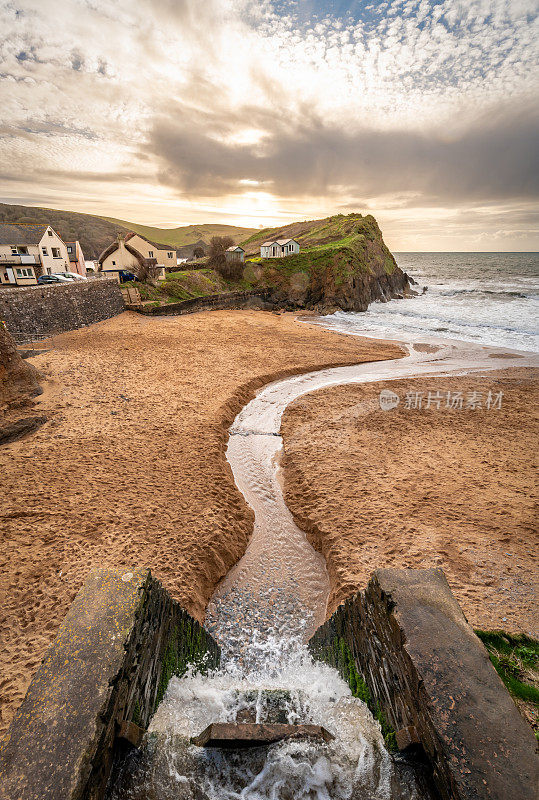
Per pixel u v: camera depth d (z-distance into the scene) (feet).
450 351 102.22
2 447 48.19
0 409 54.49
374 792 10.47
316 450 51.98
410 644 12.09
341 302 159.12
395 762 11.19
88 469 43.93
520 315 144.05
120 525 35.29
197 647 21.06
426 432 56.80
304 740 11.82
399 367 90.12
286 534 38.96
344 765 11.25
